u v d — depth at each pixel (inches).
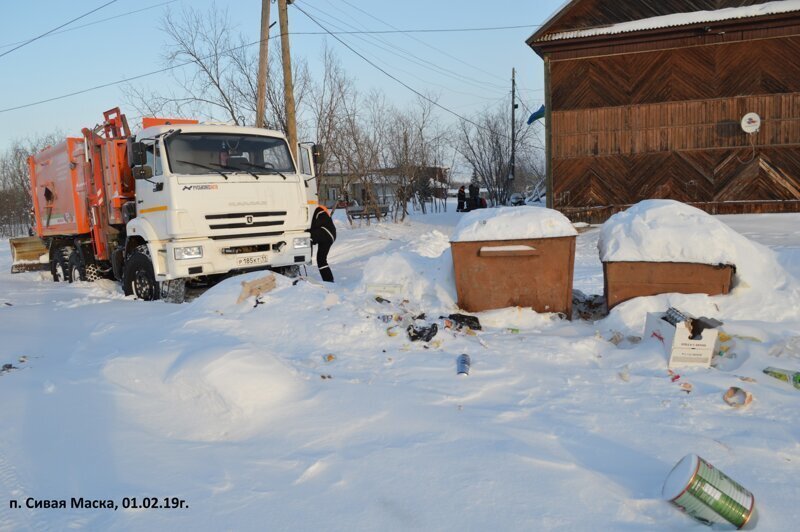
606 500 116.5
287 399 170.9
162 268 364.2
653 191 741.3
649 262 240.2
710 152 716.7
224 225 361.4
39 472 134.6
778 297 234.7
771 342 203.5
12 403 177.9
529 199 1258.6
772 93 687.7
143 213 376.2
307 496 120.6
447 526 109.0
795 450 138.0
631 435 147.1
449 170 1616.6
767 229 600.1
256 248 378.3
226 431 154.5
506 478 125.0
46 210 566.6
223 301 262.7
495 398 173.3
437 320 239.3
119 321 277.6
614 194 757.9
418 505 116.0
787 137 685.9
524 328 244.8
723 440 143.6
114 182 417.4
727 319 228.4
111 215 430.0
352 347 219.5
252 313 249.0
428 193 1379.2
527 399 172.2
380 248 698.2
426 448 139.7
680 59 719.1
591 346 214.1
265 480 127.7
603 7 741.3
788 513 113.1
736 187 709.3
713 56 706.2
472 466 130.3
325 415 160.9
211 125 373.1
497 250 249.0
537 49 777.6
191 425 158.4
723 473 116.9
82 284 498.3
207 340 219.3
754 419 155.8
